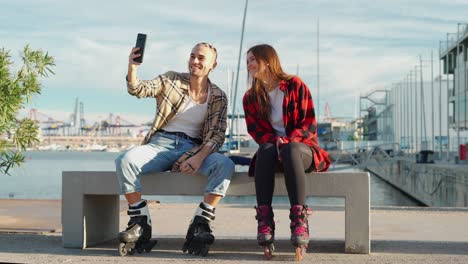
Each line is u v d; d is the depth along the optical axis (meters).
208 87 3.98
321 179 3.70
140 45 3.73
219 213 6.79
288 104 3.70
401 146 56.75
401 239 4.70
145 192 3.81
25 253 3.75
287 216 6.62
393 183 39.34
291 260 3.52
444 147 51.16
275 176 3.67
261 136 3.71
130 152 3.71
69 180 3.94
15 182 37.53
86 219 3.99
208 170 3.69
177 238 4.51
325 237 4.96
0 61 4.91
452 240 4.63
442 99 54.03
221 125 3.90
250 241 4.34
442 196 23.36
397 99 63.69
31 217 5.84
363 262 3.46
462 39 37.84
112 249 3.93
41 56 5.11
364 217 3.73
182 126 3.95
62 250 3.88
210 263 3.42
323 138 89.38
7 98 4.92
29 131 5.23
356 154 50.09
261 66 3.73
